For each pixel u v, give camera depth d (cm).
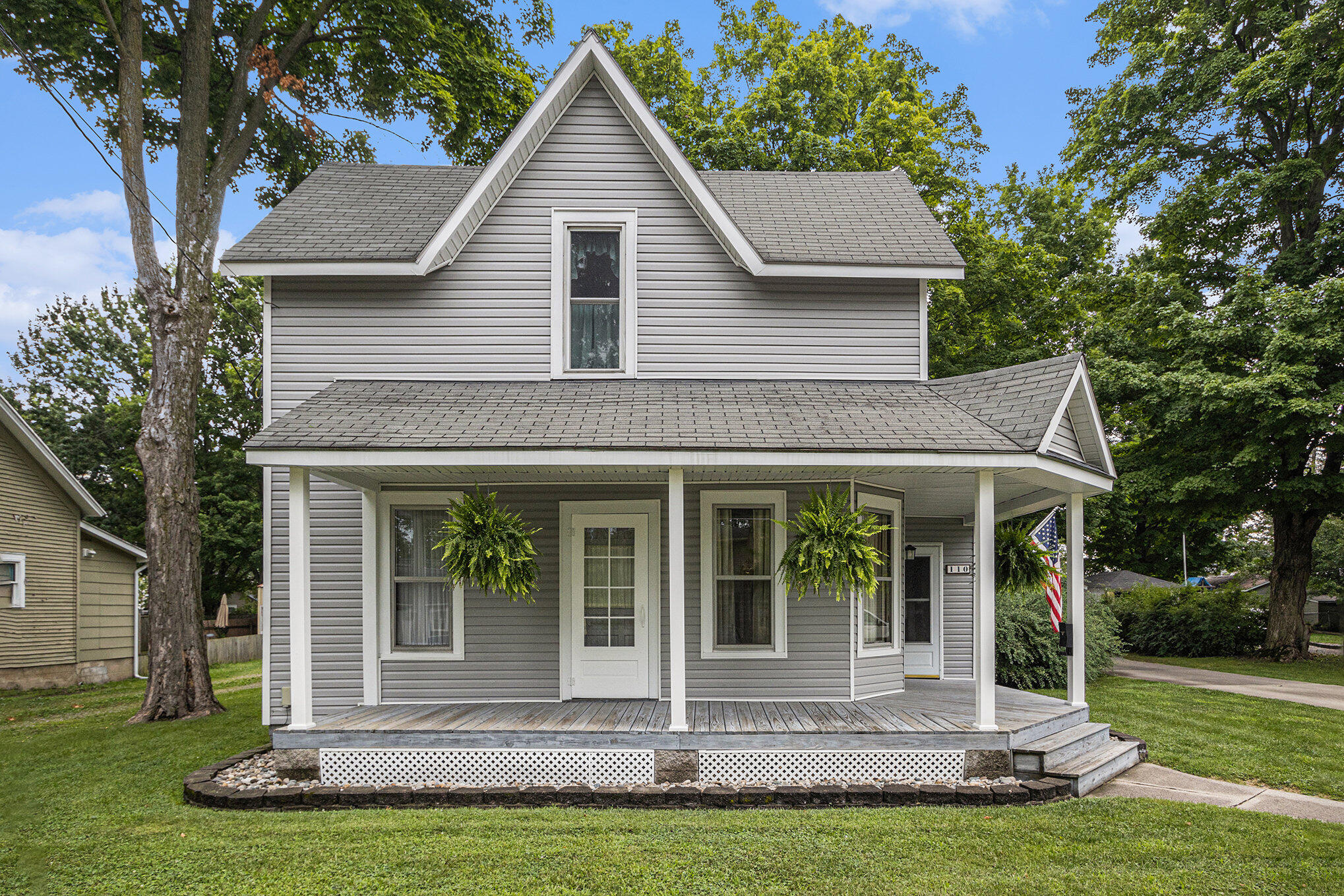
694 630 938
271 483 966
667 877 518
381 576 945
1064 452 866
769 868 533
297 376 976
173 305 1230
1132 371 1862
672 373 991
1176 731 1029
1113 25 2211
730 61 2516
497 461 754
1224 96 1923
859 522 924
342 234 1004
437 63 1606
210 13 1298
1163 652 2217
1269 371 1700
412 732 760
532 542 950
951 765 753
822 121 2222
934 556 1231
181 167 1266
